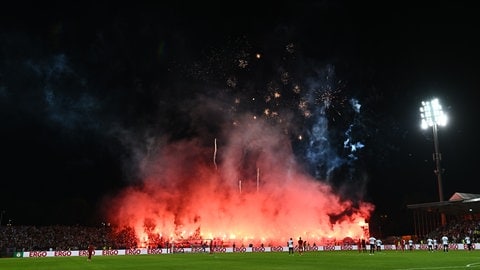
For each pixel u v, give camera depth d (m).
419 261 104.94
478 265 90.75
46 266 107.19
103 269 93.75
